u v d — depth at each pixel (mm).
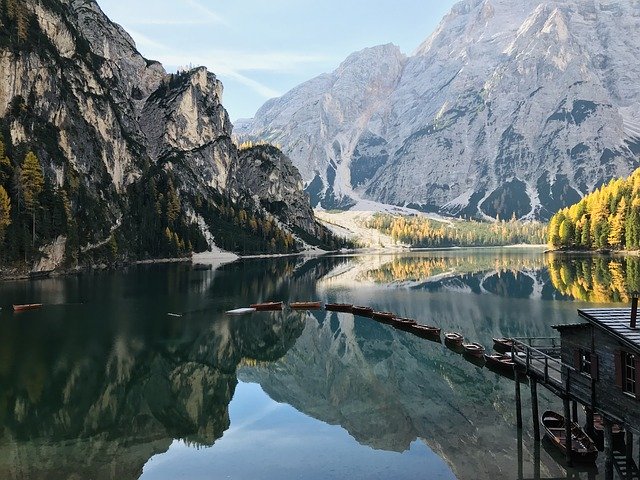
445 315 96312
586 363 32406
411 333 85000
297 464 36938
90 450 39625
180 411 48812
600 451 36812
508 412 46500
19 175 160500
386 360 68000
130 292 124938
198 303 110875
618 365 28438
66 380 56688
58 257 165875
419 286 144000
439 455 37750
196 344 74938
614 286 123000
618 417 28594
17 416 46594
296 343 78688
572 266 182625
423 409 48500
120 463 37344
